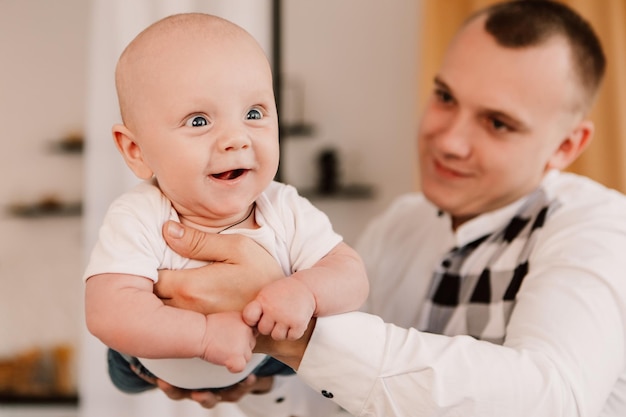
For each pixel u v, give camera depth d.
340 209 2.89
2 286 2.74
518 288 1.04
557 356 0.79
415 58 2.81
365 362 0.73
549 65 1.06
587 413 0.78
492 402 0.73
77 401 2.59
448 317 1.13
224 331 0.63
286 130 2.88
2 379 2.61
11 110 2.81
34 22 2.81
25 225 2.79
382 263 1.35
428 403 0.73
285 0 2.88
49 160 2.81
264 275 0.70
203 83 0.64
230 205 0.67
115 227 0.68
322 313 0.69
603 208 1.03
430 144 1.16
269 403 1.12
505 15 1.10
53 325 2.70
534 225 1.08
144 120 0.66
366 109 2.87
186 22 0.68
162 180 0.67
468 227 1.15
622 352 0.85
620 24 2.14
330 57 2.87
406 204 1.44
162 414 1.71
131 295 0.64
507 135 1.09
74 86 2.80
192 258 0.71
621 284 0.87
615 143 2.11
